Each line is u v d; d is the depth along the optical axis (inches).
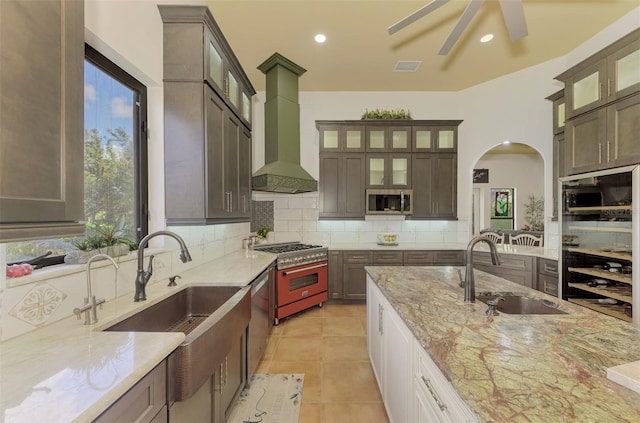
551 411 24.8
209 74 80.3
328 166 157.9
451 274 83.7
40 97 31.8
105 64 64.0
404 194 156.4
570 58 129.7
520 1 60.7
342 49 123.2
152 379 35.6
